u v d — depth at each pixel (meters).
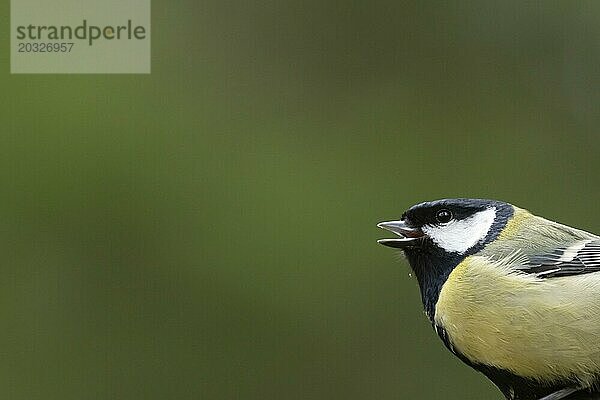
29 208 13.89
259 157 14.69
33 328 13.58
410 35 15.35
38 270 13.77
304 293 13.91
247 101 15.17
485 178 14.82
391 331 13.84
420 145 15.02
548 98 15.07
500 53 15.26
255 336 13.77
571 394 7.57
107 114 14.38
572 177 14.75
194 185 14.25
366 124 15.15
